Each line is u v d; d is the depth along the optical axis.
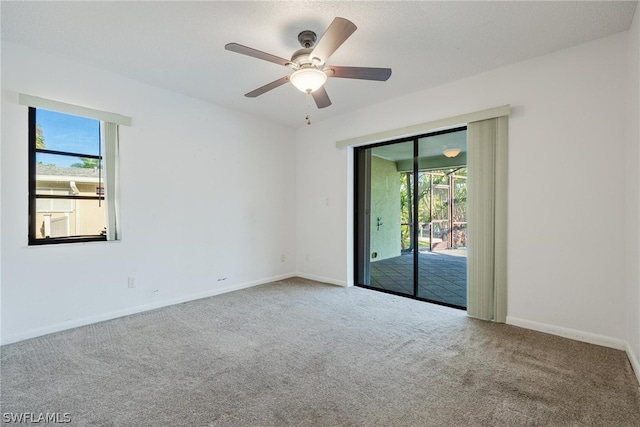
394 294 3.73
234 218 3.96
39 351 2.23
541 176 2.58
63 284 2.64
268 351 2.24
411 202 3.70
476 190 2.91
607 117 2.30
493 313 2.83
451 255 3.83
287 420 1.51
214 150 3.74
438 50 2.49
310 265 4.57
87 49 2.50
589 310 2.37
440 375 1.91
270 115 4.16
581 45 2.39
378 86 3.20
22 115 2.46
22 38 2.34
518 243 2.70
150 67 2.81
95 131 2.92
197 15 2.05
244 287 4.06
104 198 2.95
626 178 2.21
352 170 4.18
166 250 3.31
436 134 3.41
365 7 1.96
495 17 2.06
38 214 2.60
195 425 1.47
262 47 2.45
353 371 1.96
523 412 1.56
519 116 2.69
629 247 2.15
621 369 1.96
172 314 3.04
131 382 1.84
